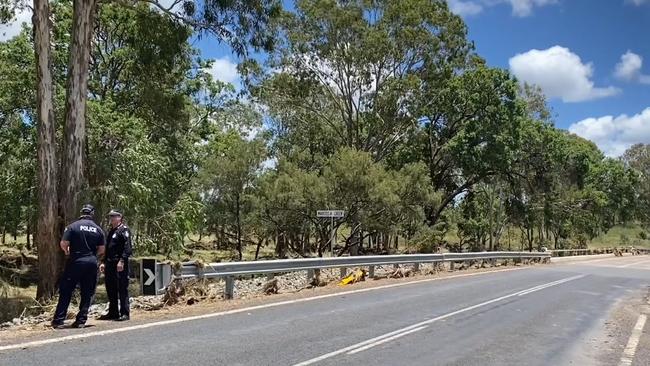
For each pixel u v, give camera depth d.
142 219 21.97
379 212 33.50
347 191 32.28
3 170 23.53
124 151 21.45
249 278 22.42
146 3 21.84
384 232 34.97
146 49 22.58
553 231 71.69
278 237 37.44
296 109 44.56
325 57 39.31
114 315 10.30
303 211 32.62
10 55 24.41
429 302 14.29
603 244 92.12
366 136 43.53
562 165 53.91
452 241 65.19
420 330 10.41
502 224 56.91
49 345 8.02
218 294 14.05
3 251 37.88
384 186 31.67
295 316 11.34
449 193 50.56
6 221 24.44
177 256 24.23
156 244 23.34
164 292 12.30
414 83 38.31
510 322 11.88
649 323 12.88
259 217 33.56
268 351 8.14
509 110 44.12
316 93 42.09
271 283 15.28
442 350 8.84
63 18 25.59
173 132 28.06
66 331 9.05
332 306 12.92
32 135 23.53
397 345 9.03
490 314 12.83
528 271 28.38
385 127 41.53
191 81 30.77
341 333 9.75
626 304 16.22
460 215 55.81
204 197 35.34
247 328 9.85
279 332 9.59
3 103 23.41
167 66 23.62
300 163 41.66
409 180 34.41
